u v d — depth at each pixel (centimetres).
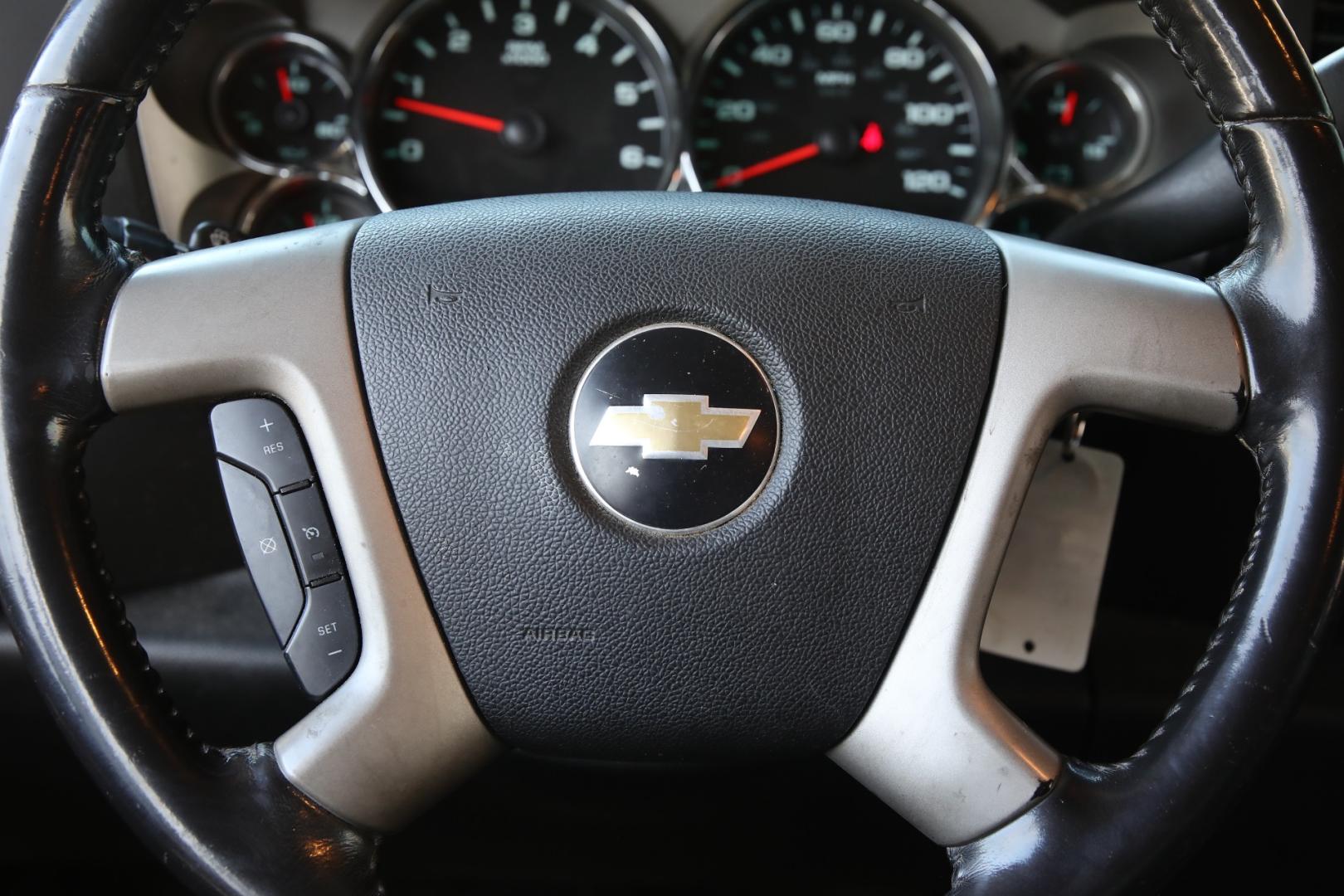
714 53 165
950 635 68
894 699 68
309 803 68
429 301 69
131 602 118
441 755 70
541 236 70
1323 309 64
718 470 67
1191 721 63
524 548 68
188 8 69
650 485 67
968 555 68
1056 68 166
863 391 68
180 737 66
